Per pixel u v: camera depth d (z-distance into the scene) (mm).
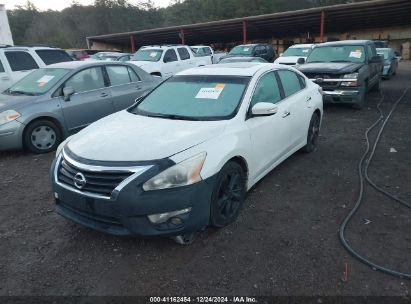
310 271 2887
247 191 4070
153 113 4125
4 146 5961
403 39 35219
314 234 3439
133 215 2900
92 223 3125
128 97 7477
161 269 2949
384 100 10992
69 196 3146
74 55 24094
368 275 2834
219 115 3852
